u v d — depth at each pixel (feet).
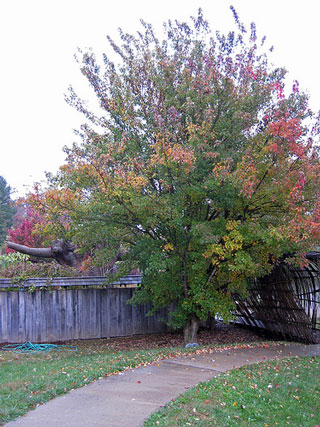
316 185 33.94
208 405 19.92
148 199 34.83
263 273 40.96
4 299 46.11
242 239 35.73
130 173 35.01
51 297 48.93
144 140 42.04
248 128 39.34
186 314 42.19
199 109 38.47
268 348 37.50
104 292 52.34
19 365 30.81
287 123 32.32
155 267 35.17
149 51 44.27
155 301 43.75
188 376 25.43
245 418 19.27
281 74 42.68
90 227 38.50
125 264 44.27
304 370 28.45
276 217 38.73
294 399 22.66
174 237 38.73
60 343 47.80
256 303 52.70
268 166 35.35
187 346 39.93
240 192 33.24
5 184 175.11
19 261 51.78
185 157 33.14
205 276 39.93
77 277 49.88
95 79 43.98
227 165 35.50
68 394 21.04
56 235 43.09
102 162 35.88
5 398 19.69
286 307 46.26
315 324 47.47
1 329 45.55
